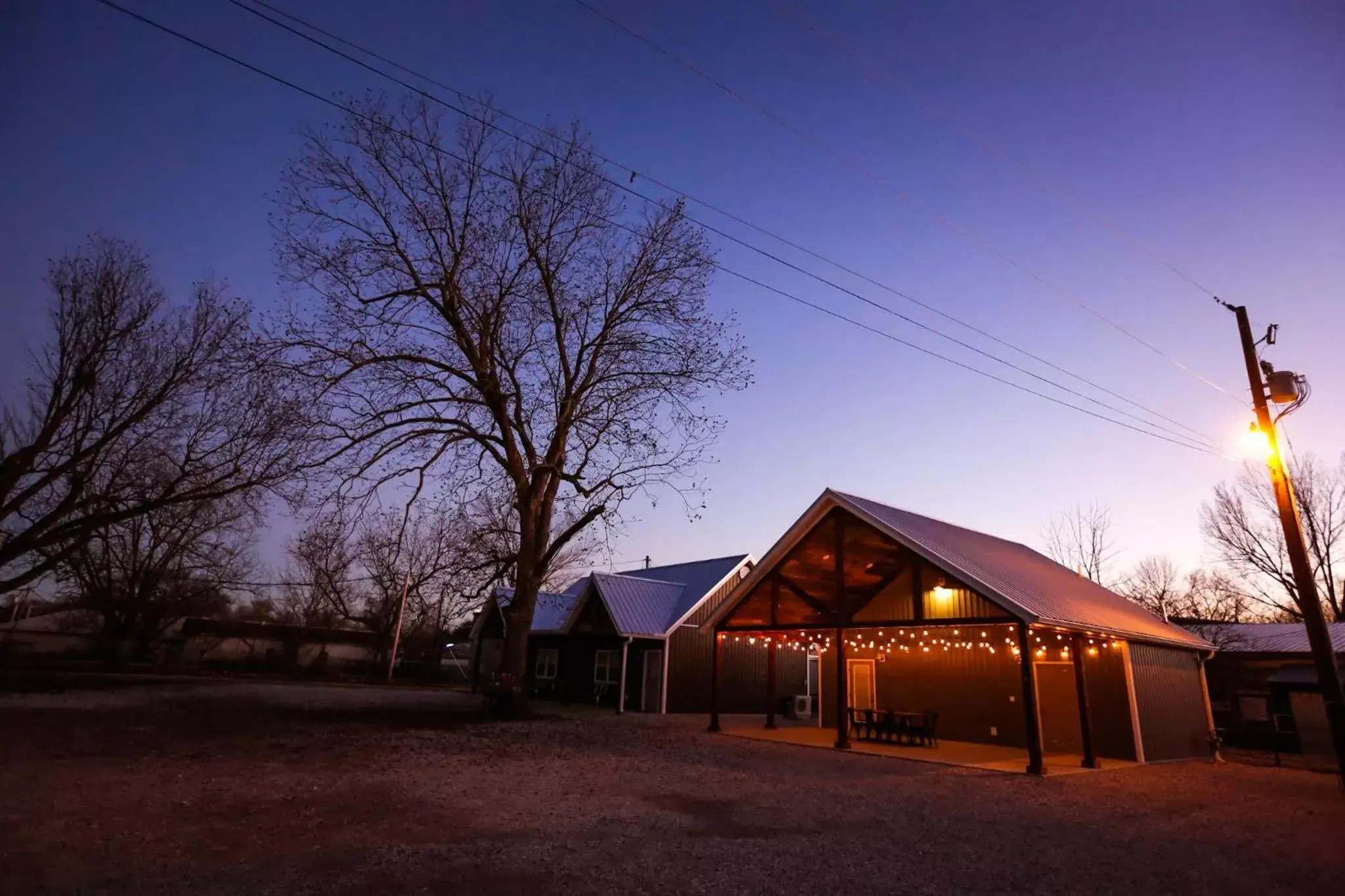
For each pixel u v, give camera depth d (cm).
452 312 1959
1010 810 1006
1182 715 1892
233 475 2241
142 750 1138
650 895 562
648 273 2059
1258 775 1572
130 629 3738
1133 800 1145
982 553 1892
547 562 2019
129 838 642
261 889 530
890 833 822
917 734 1780
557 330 2072
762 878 621
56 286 2564
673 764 1287
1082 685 1548
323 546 2505
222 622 4738
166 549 3675
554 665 3061
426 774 1046
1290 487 1330
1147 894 638
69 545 2673
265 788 884
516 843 690
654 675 2661
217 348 2605
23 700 1830
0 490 2416
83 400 2616
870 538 1708
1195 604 4259
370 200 1872
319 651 4856
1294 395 1348
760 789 1071
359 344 1784
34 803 753
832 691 2270
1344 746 1243
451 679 4400
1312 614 1282
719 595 2853
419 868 594
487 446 1988
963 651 1977
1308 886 688
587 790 988
